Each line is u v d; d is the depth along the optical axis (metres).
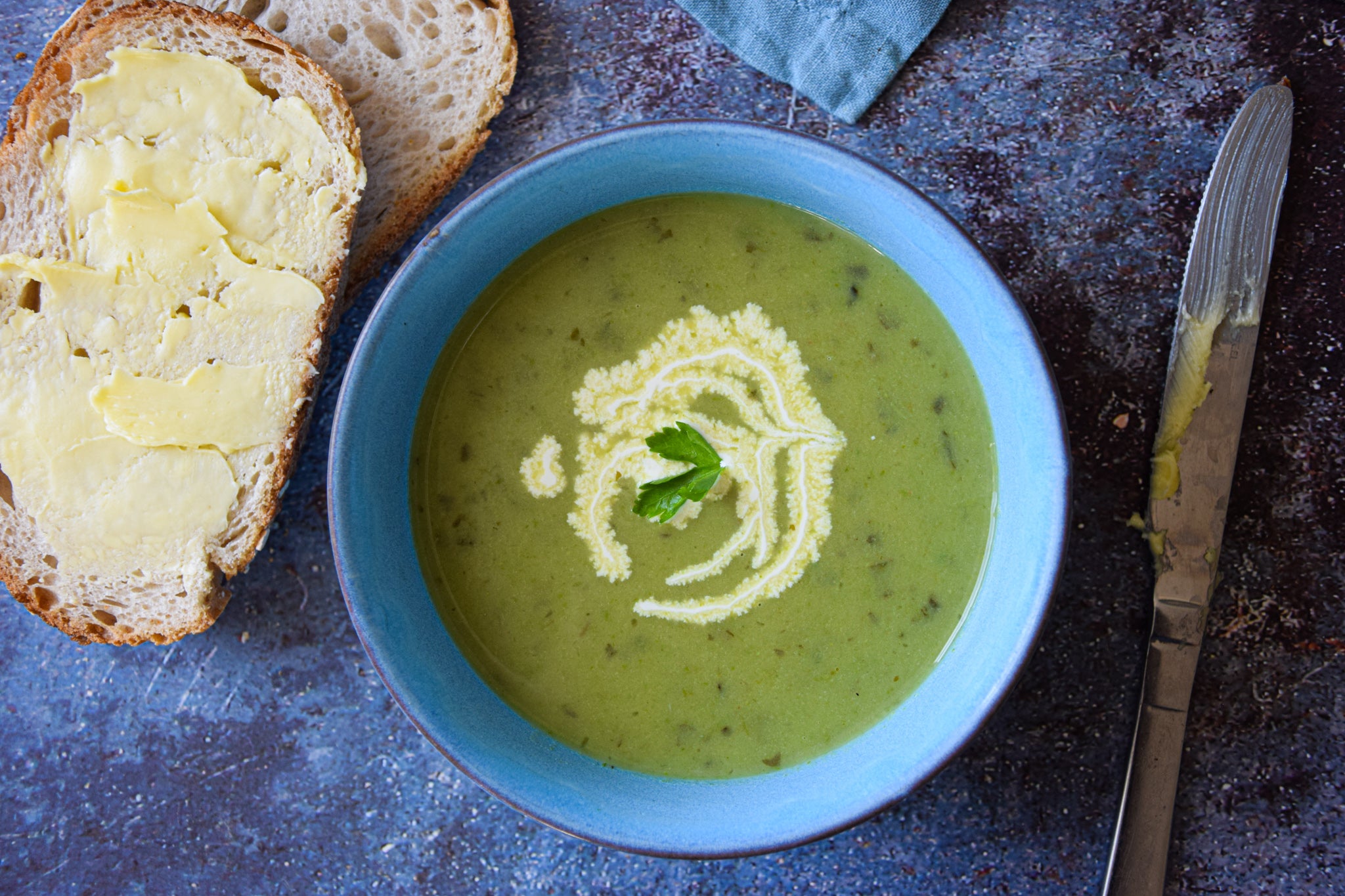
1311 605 0.42
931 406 0.40
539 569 0.41
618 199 0.40
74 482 0.40
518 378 0.41
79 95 0.40
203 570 0.40
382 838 0.43
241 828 0.43
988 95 0.43
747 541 0.41
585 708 0.41
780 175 0.40
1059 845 0.42
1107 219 0.43
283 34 0.43
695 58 0.43
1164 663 0.41
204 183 0.40
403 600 0.40
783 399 0.41
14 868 0.43
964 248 0.38
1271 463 0.42
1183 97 0.43
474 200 0.39
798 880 0.43
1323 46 0.42
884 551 0.40
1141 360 0.42
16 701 0.43
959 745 0.38
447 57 0.43
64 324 0.40
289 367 0.40
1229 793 0.42
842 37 0.42
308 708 0.43
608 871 0.43
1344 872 0.42
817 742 0.40
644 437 0.41
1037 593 0.38
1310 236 0.42
